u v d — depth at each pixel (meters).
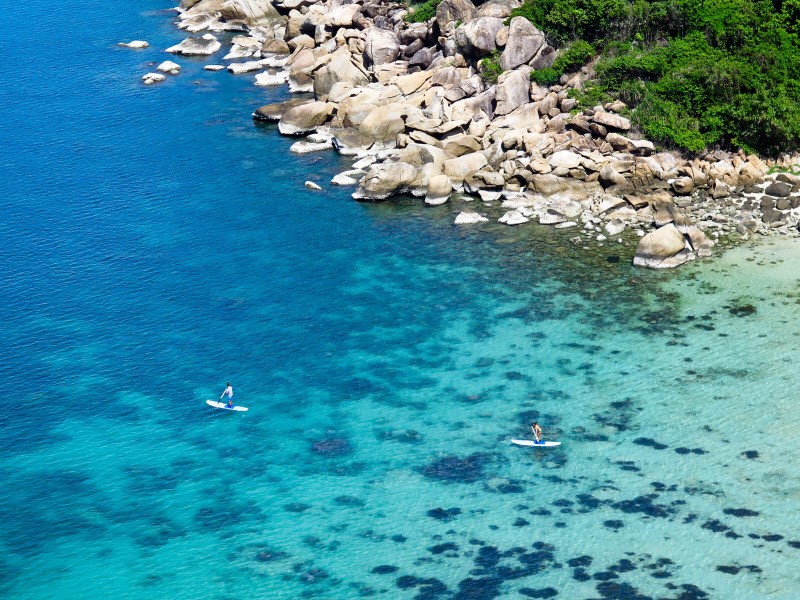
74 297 76.75
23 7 148.75
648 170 85.25
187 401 65.31
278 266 79.62
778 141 87.56
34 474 59.44
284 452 60.50
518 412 62.50
